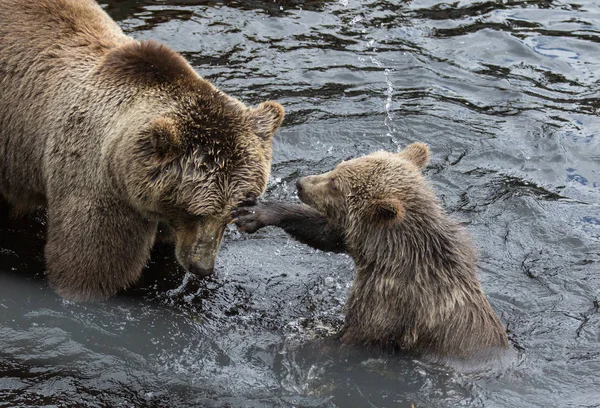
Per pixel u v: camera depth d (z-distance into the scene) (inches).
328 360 301.3
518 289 342.6
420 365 295.1
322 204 320.5
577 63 517.0
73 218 306.2
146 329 311.7
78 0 339.9
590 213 392.8
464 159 429.7
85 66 313.3
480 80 497.4
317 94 474.6
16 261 342.0
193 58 497.0
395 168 311.7
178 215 291.3
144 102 290.8
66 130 307.3
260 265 358.9
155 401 275.9
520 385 285.7
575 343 310.5
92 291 315.6
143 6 548.1
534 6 582.6
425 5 578.2
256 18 545.6
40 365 287.1
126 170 285.9
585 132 453.1
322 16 554.3
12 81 323.6
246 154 284.2
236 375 291.4
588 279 349.1
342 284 351.3
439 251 301.6
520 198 398.9
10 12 327.3
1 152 334.6
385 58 513.0
